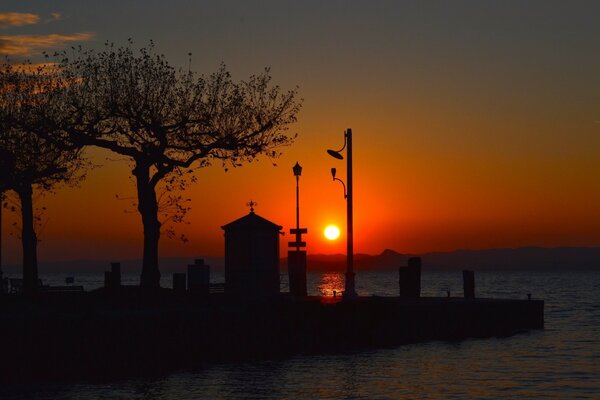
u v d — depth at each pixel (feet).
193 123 196.24
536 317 236.02
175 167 198.59
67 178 195.83
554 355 179.42
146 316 149.38
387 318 187.42
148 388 130.21
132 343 146.10
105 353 142.92
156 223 193.98
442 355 175.52
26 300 180.34
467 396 126.82
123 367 144.46
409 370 152.87
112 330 144.36
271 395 125.39
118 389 129.29
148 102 193.88
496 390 132.46
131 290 195.11
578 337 219.41
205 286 191.62
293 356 169.27
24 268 208.74
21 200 208.74
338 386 133.90
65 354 139.13
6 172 187.62
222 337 159.12
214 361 157.07
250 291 182.60
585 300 467.11
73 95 194.49
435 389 132.46
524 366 160.76
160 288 194.90
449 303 205.36
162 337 150.20
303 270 214.90
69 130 188.85
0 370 132.77
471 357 173.58
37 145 189.47
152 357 148.36
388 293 496.64
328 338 176.96
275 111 203.21
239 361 160.45
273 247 184.85
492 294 523.29
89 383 134.41
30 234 209.26
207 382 136.15
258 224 183.93
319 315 176.65
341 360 164.66
